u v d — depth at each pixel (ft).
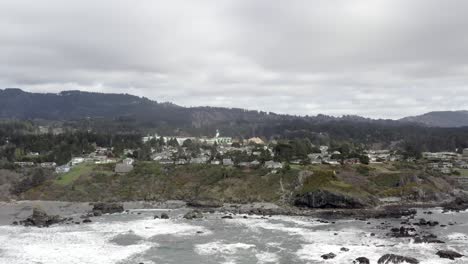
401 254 245.86
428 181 510.99
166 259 242.17
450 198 488.02
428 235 294.46
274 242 281.54
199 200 480.23
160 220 369.91
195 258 244.01
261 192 483.92
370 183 496.23
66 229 331.57
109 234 310.24
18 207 455.63
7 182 538.06
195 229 327.67
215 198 485.56
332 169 524.52
